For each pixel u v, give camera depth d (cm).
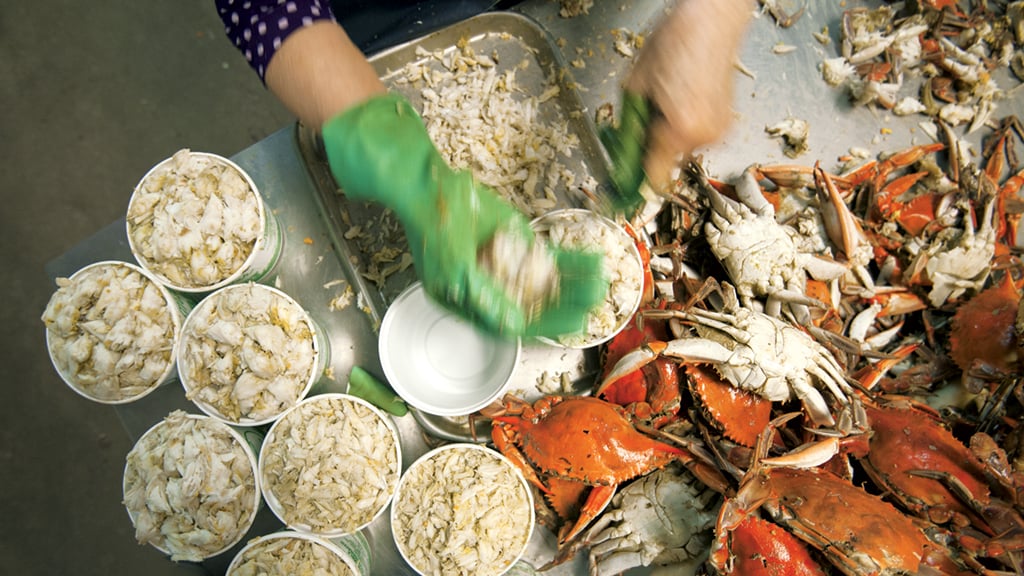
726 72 62
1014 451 78
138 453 75
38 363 127
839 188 87
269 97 133
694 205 83
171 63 132
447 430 80
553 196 83
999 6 95
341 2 84
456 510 74
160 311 76
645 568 79
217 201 76
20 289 128
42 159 130
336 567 72
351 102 62
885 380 86
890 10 92
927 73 92
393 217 82
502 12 84
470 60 85
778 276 80
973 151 91
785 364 76
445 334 79
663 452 78
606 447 76
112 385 75
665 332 81
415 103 85
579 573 81
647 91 62
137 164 130
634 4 89
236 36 66
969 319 83
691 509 78
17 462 125
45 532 125
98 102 130
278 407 76
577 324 64
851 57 90
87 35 131
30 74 130
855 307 86
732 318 78
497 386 75
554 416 78
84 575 124
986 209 85
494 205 62
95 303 76
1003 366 81
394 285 82
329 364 81
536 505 81
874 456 80
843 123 90
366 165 59
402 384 76
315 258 82
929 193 88
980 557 77
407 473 76
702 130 62
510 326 62
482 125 84
